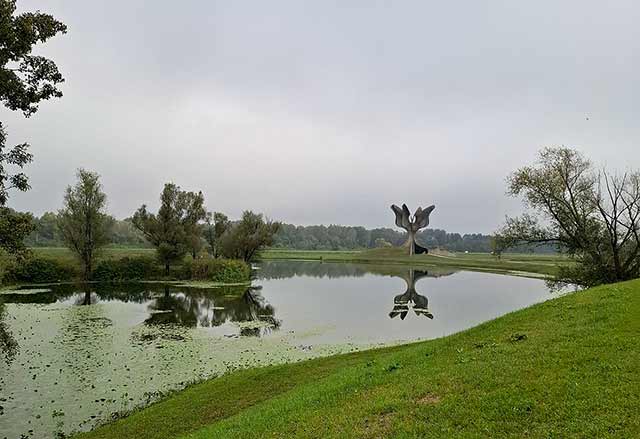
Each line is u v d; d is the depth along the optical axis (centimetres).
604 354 988
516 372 969
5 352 2262
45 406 1547
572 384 866
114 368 1997
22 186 1634
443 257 12688
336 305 4091
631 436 689
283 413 1066
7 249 1658
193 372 1953
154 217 6256
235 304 4106
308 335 2752
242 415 1168
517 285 5944
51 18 1552
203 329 2920
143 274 6094
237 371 1834
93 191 5741
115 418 1442
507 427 762
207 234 8075
